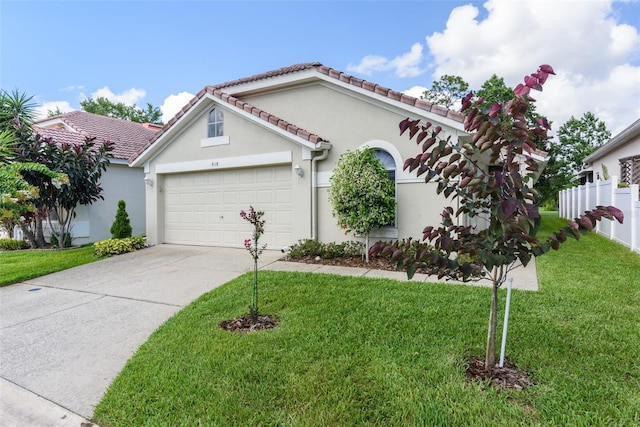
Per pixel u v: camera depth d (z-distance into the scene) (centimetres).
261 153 1041
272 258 932
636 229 907
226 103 1054
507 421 270
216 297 612
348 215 837
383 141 913
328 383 329
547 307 502
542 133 296
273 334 439
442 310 500
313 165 974
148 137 1956
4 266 949
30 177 1110
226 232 1141
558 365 347
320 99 1010
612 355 364
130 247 1113
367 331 439
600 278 654
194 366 372
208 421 287
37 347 457
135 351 435
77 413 321
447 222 340
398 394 309
